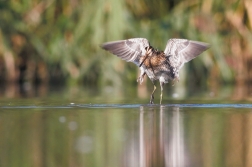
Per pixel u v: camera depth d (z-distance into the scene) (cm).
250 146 786
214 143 803
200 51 1129
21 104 1259
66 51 1908
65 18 1920
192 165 684
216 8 1930
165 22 1878
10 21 1900
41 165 681
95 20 1856
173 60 1154
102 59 1878
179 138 838
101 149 765
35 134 866
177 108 1177
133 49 1150
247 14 1928
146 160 709
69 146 782
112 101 1338
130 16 1850
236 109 1163
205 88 1812
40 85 1917
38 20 1948
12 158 718
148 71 1193
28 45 1928
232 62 1920
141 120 997
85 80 1928
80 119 1011
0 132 882
